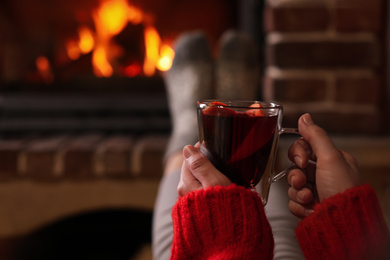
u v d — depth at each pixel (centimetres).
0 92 176
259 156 82
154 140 160
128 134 168
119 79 178
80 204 155
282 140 156
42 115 166
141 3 195
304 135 85
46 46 191
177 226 80
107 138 163
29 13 191
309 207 88
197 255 78
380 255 74
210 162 83
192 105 163
